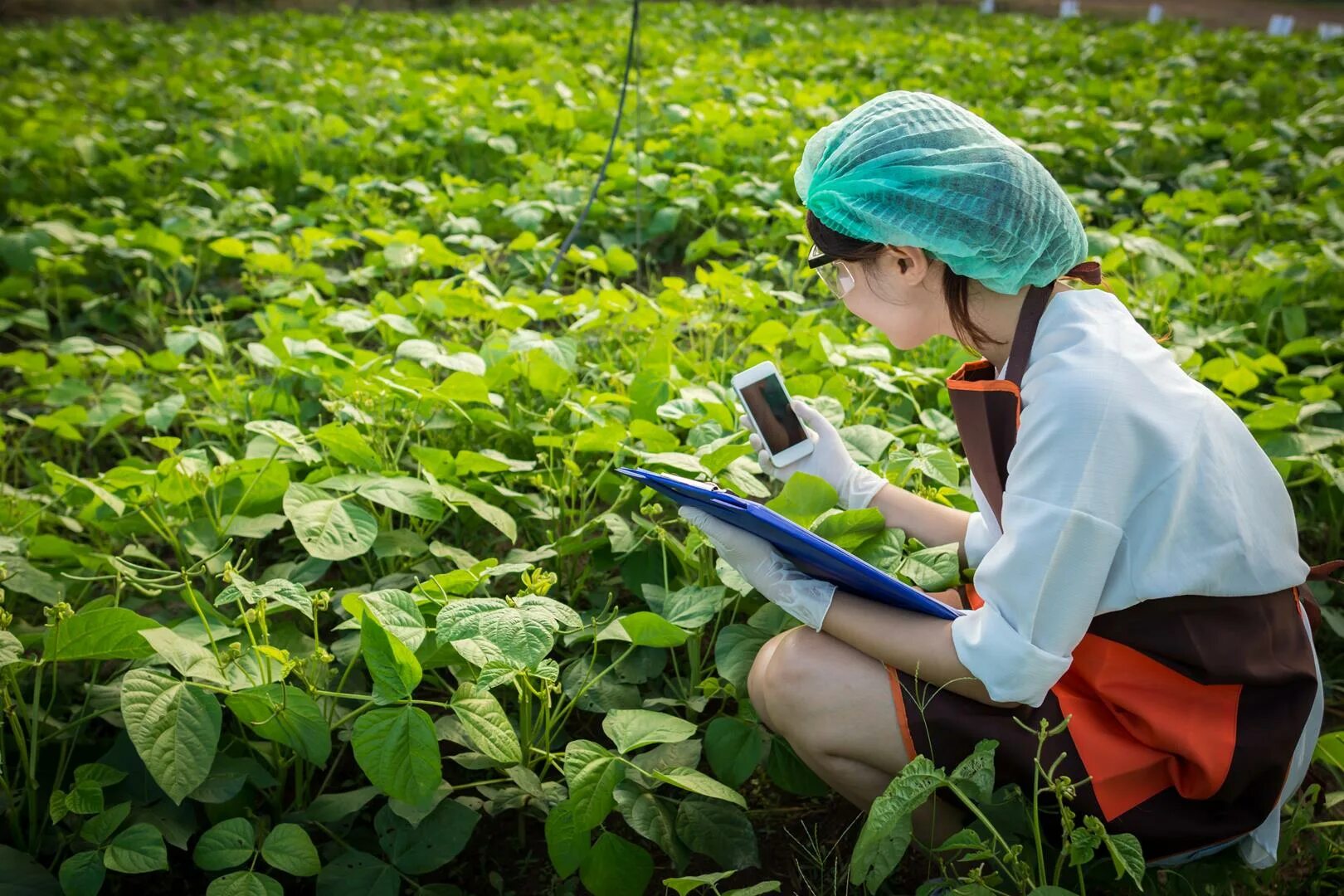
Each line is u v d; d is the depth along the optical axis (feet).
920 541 7.48
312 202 18.12
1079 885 5.60
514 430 9.98
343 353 11.51
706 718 7.94
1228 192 17.42
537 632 5.85
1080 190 17.99
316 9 49.62
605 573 8.98
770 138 20.21
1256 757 5.59
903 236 5.55
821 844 7.08
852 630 6.11
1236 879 6.35
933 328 6.17
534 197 17.63
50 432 11.85
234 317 15.24
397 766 5.86
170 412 10.14
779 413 7.75
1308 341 12.10
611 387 11.18
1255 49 33.83
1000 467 6.02
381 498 8.03
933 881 5.84
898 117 5.70
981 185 5.37
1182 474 5.29
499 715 6.10
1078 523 5.24
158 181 19.19
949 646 5.81
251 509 8.80
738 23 38.34
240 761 6.75
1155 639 5.61
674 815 6.73
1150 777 5.81
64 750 6.83
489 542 9.57
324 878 6.19
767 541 6.38
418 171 20.38
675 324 12.23
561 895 6.73
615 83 26.86
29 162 19.12
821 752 6.37
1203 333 12.68
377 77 27.09
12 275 15.35
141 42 34.58
